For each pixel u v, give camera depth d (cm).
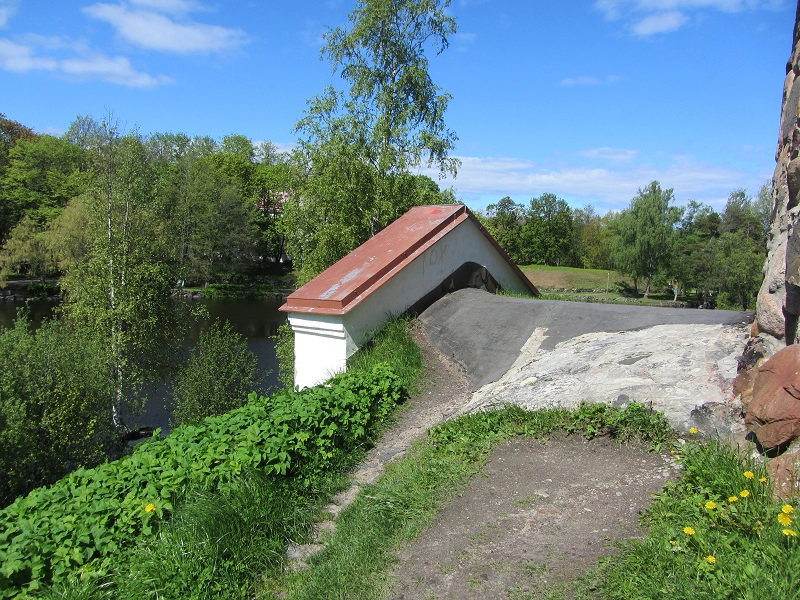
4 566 331
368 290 800
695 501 340
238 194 5112
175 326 2005
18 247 3906
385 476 495
